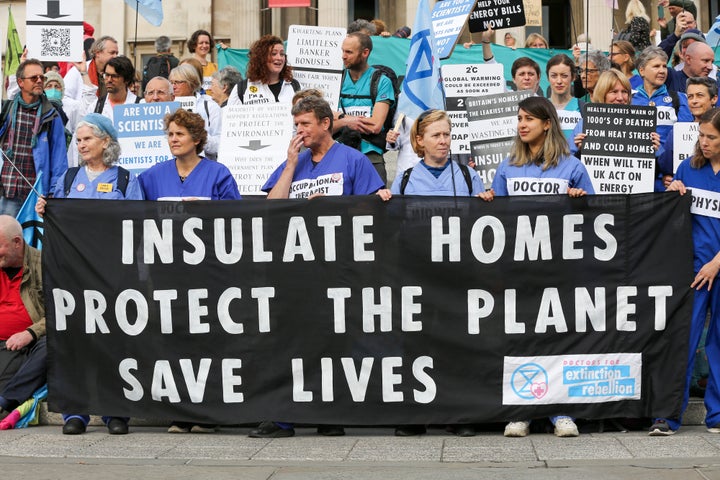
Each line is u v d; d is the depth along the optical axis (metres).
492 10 14.05
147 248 9.33
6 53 17.14
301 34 12.27
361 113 12.06
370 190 9.39
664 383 9.05
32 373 9.72
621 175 9.97
